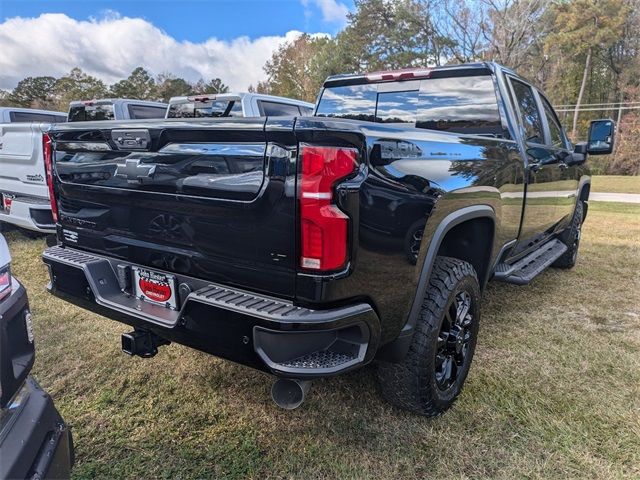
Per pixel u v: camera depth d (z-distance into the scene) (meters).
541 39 29.62
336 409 2.48
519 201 3.16
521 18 24.94
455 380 2.54
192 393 2.65
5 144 5.25
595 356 3.09
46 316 3.71
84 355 3.08
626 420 2.40
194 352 3.13
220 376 2.83
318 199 1.60
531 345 3.25
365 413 2.45
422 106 3.61
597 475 2.03
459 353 2.54
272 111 6.34
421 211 1.98
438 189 2.08
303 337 1.68
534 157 3.43
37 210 4.94
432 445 2.21
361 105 3.93
